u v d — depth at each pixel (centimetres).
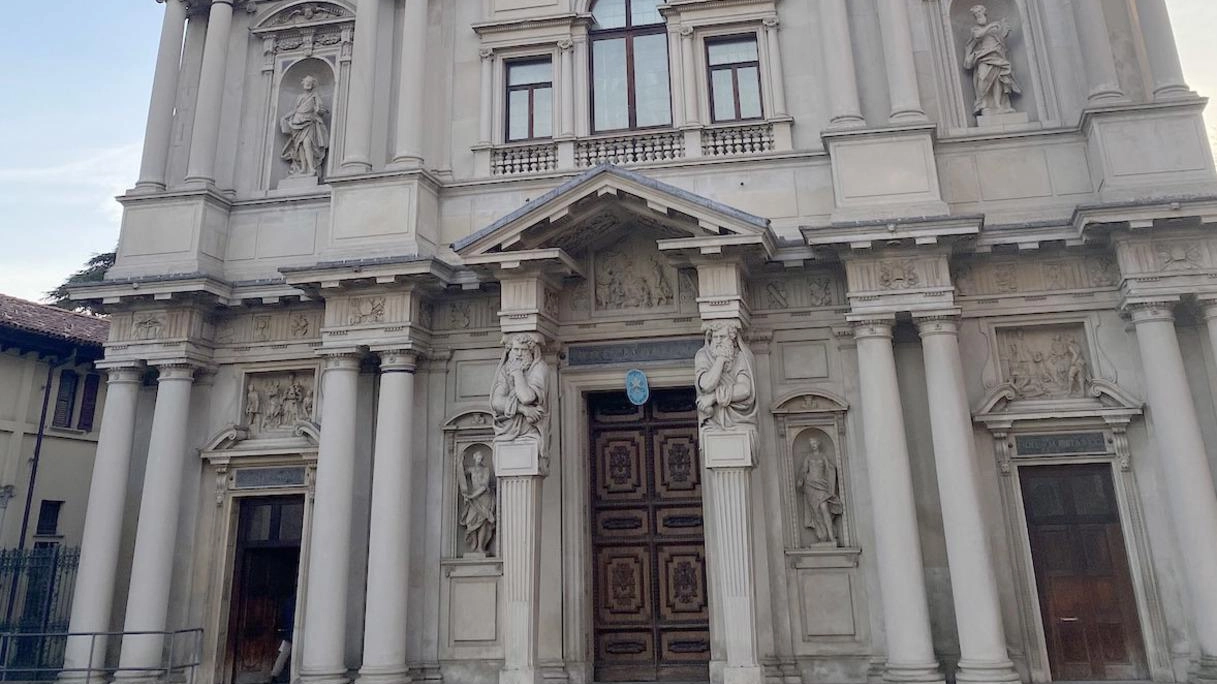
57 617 2072
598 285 1662
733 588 1354
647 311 1634
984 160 1596
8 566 2055
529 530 1435
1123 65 1575
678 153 1698
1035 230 1495
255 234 1827
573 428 1616
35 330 2394
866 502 1501
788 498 1530
